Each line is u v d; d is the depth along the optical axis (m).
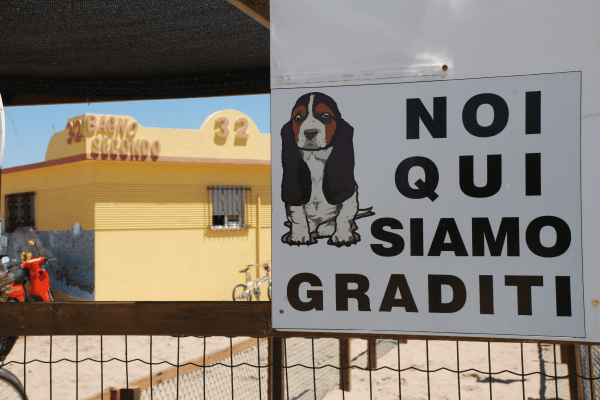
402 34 1.77
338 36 1.81
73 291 10.64
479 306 1.71
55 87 3.55
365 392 4.41
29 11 2.57
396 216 1.76
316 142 1.81
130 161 10.54
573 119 1.67
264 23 2.03
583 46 1.67
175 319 2.01
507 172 1.69
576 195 1.66
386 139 1.77
